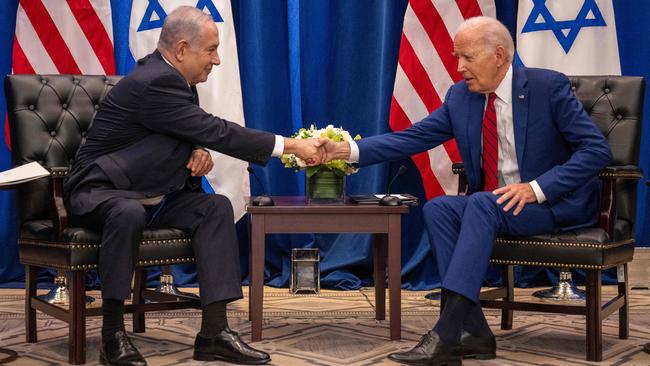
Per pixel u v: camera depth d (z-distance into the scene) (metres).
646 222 4.42
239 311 3.64
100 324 3.31
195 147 2.99
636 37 4.37
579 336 3.09
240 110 4.26
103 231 2.61
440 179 4.31
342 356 2.75
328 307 3.73
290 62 4.42
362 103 4.40
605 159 2.78
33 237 2.86
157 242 2.73
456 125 3.02
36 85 3.21
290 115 4.45
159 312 3.57
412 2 4.24
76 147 3.23
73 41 4.28
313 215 2.95
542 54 4.21
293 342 2.97
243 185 4.27
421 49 4.27
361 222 2.97
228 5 4.24
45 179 3.01
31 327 2.98
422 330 3.21
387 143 3.11
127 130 2.83
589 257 2.66
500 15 4.41
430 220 2.79
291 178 4.40
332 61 4.43
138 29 4.25
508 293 3.19
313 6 4.41
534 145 2.90
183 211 2.80
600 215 2.80
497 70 2.88
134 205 2.62
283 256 4.41
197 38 2.86
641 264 4.21
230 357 2.65
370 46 4.38
